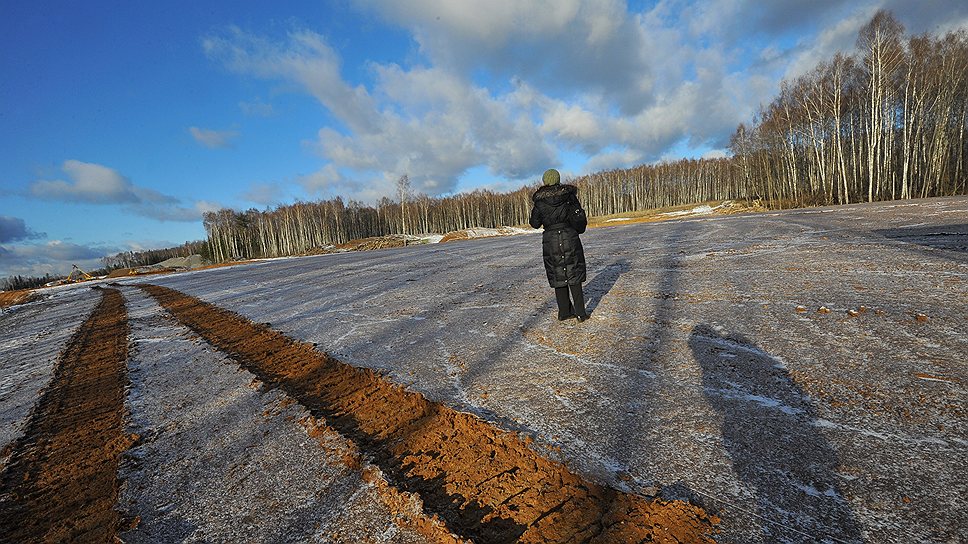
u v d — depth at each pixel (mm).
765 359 3088
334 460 2354
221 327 6418
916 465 1836
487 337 4379
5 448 2930
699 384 2812
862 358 2916
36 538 1958
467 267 10539
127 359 5051
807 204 36250
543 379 3146
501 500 1887
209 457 2541
